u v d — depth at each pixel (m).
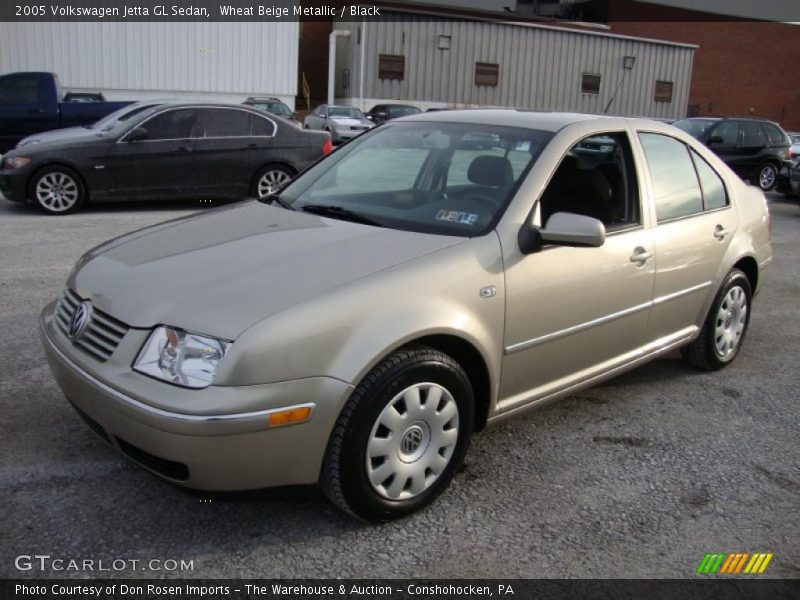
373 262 2.94
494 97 32.66
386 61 31.06
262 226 3.39
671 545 2.96
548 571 2.76
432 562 2.77
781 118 46.28
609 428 3.97
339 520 3.00
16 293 5.79
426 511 3.10
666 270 4.04
